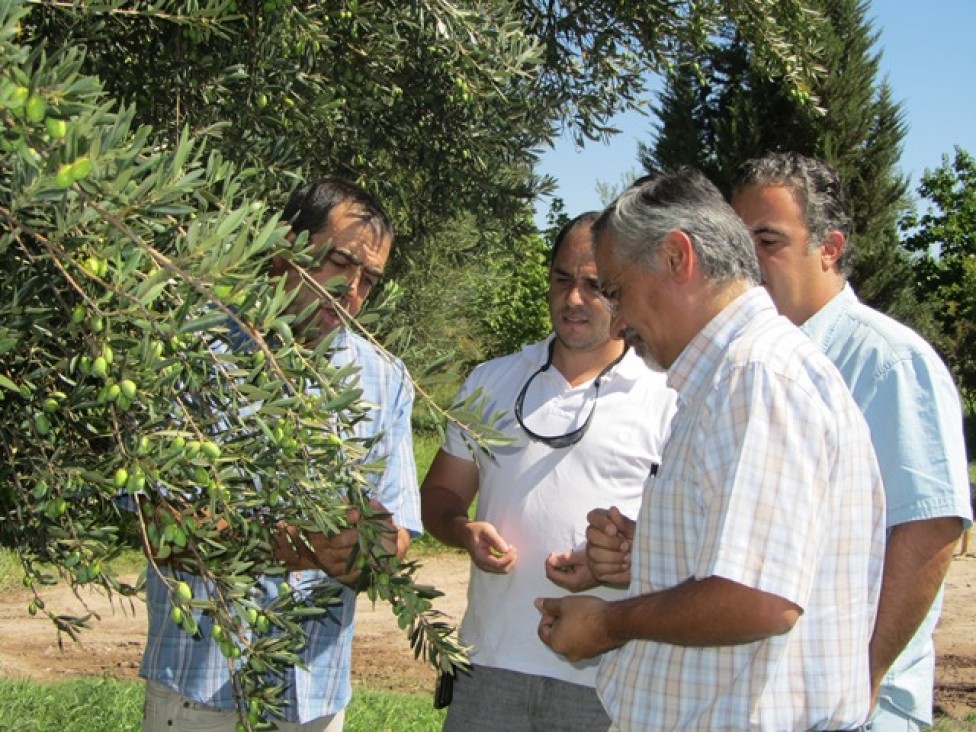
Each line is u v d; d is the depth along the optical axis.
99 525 1.83
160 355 1.55
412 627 2.06
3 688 5.73
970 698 7.09
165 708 2.68
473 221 4.23
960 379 28.08
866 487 2.05
